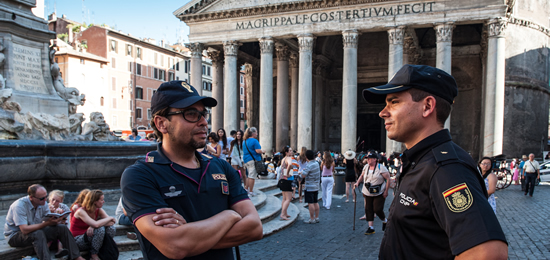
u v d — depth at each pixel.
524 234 9.96
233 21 33.47
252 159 12.22
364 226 10.39
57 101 9.59
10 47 8.73
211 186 2.30
